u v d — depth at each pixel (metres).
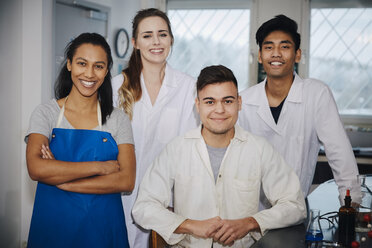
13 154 2.89
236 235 1.44
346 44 4.34
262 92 2.09
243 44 4.58
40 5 2.92
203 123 1.59
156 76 2.12
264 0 4.36
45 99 3.01
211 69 1.55
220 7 4.58
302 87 2.01
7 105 2.81
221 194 1.61
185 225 1.49
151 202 1.58
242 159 1.63
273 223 1.49
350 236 1.37
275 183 1.62
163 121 2.14
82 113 1.63
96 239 1.54
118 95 2.08
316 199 2.12
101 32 3.74
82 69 1.55
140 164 2.13
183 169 1.64
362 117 4.31
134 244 2.09
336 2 4.30
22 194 2.95
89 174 1.53
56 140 1.57
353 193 1.76
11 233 2.88
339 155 1.88
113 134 1.68
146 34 1.99
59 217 1.52
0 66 2.73
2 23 2.73
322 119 1.96
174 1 4.68
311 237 1.38
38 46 2.93
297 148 2.05
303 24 4.29
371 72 4.29
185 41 4.73
